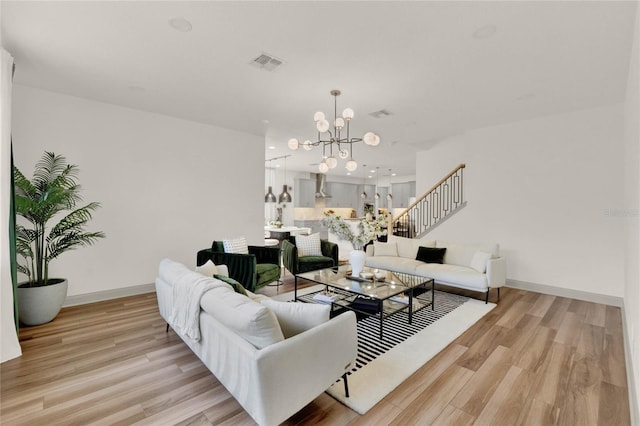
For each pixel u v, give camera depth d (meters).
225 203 5.27
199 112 4.40
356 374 2.22
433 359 2.46
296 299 4.02
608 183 3.99
